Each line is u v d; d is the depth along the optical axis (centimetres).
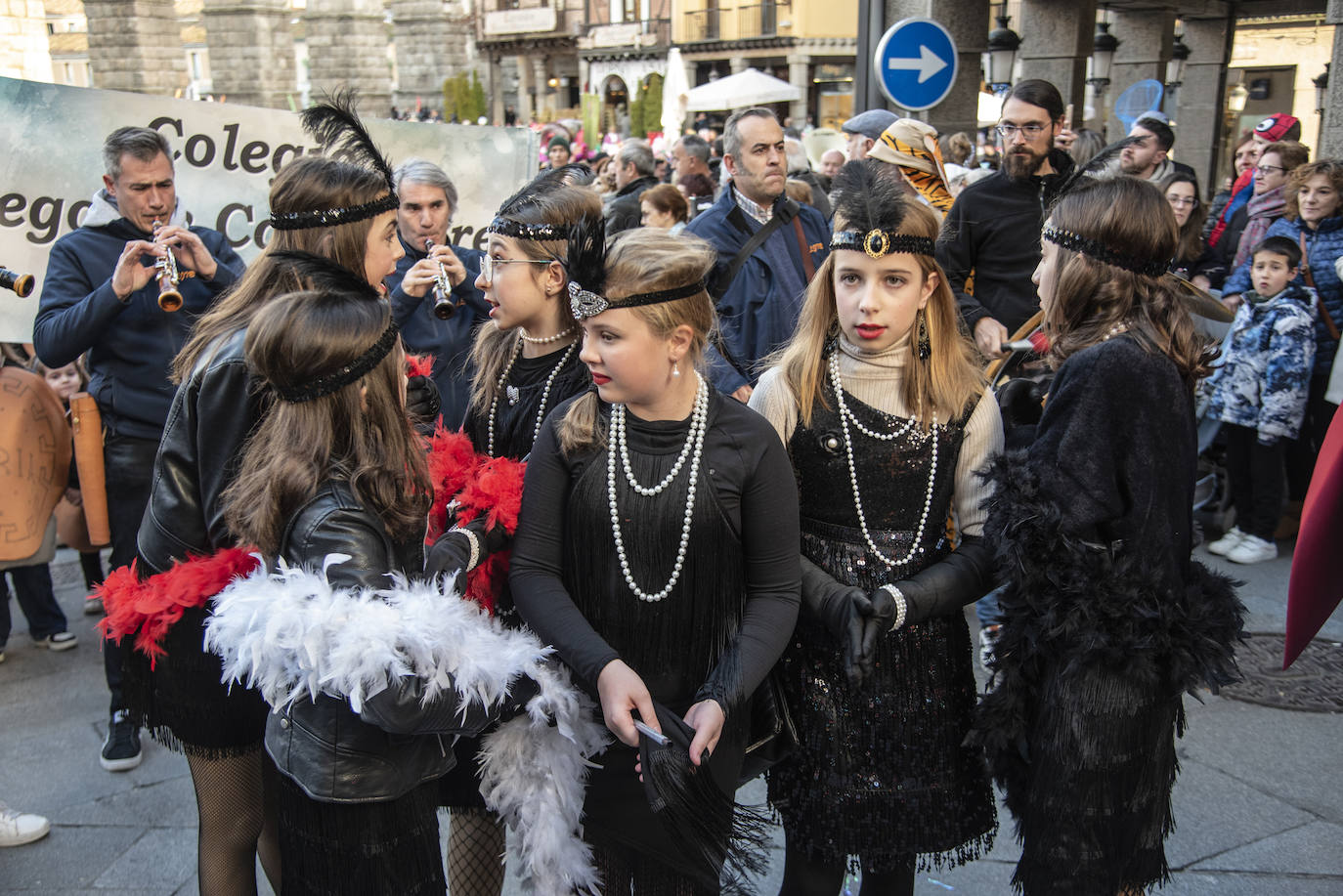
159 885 290
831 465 216
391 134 475
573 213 228
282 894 199
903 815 213
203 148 437
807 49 3581
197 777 223
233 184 444
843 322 213
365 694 171
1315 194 498
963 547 221
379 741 184
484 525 211
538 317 232
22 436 395
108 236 330
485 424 245
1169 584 203
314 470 181
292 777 187
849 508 217
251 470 187
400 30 4634
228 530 202
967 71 937
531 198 229
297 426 183
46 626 443
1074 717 200
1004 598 212
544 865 195
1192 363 204
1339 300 502
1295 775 328
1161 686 201
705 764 186
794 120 3644
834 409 217
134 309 321
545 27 4750
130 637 220
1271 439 486
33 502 400
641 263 182
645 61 4256
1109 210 204
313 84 3794
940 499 219
